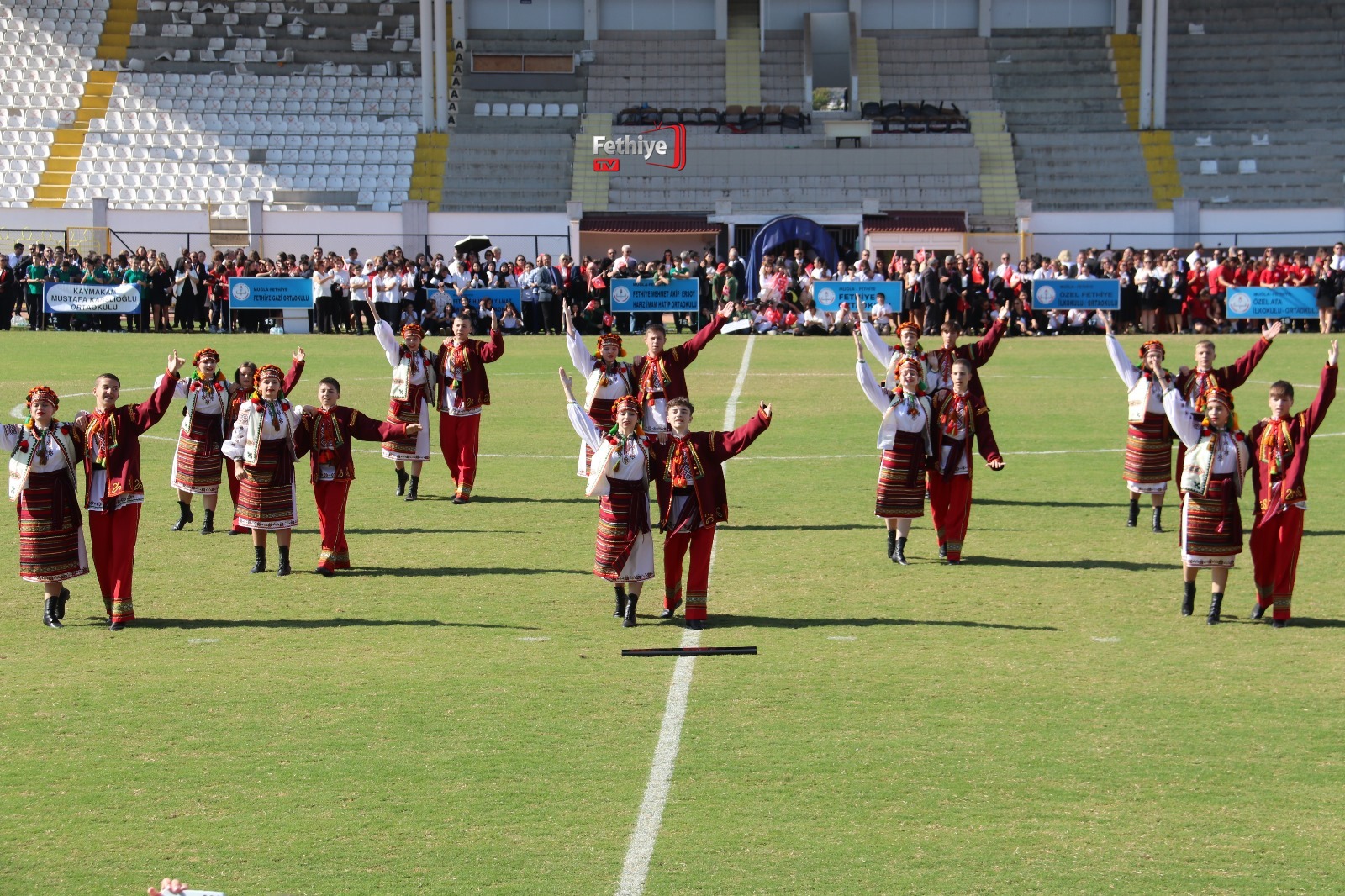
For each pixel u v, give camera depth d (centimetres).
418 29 5962
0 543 1570
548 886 760
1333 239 4894
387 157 5344
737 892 752
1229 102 5544
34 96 5516
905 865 783
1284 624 1245
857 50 5862
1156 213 4944
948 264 3994
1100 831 825
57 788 887
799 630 1231
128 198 5138
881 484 1462
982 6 5956
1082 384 2905
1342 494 1788
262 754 941
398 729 987
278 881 764
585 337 3938
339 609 1305
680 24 6072
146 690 1070
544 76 5775
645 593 1366
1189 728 990
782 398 2702
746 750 949
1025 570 1450
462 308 4006
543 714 1016
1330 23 5812
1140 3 5953
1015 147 5372
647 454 1227
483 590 1370
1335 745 959
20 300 4138
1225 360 3216
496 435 2320
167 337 3800
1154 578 1416
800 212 4981
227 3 5931
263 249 4875
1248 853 798
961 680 1095
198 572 1446
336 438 1420
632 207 5150
